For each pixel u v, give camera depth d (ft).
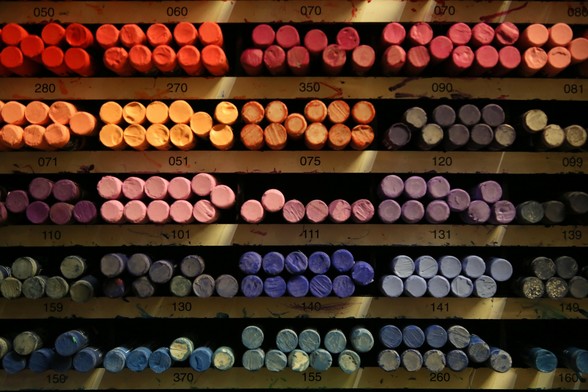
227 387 2.35
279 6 2.27
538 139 2.23
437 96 2.29
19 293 2.17
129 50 2.18
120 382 2.34
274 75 2.29
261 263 2.20
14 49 2.14
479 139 2.16
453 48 2.18
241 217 2.39
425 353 2.21
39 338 2.24
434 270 2.20
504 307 2.32
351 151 2.28
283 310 2.31
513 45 2.23
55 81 2.28
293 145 2.42
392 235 2.30
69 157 2.28
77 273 2.18
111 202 2.15
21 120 2.15
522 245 2.30
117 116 2.17
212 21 2.26
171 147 2.27
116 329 2.68
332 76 2.29
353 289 2.19
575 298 2.29
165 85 2.28
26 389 2.32
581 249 2.70
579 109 2.73
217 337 2.56
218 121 2.18
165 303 2.31
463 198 2.17
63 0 2.27
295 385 2.35
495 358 2.20
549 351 2.25
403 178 2.43
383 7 2.27
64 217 2.16
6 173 2.28
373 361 2.56
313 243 2.29
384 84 2.29
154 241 2.29
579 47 2.16
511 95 2.29
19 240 2.29
